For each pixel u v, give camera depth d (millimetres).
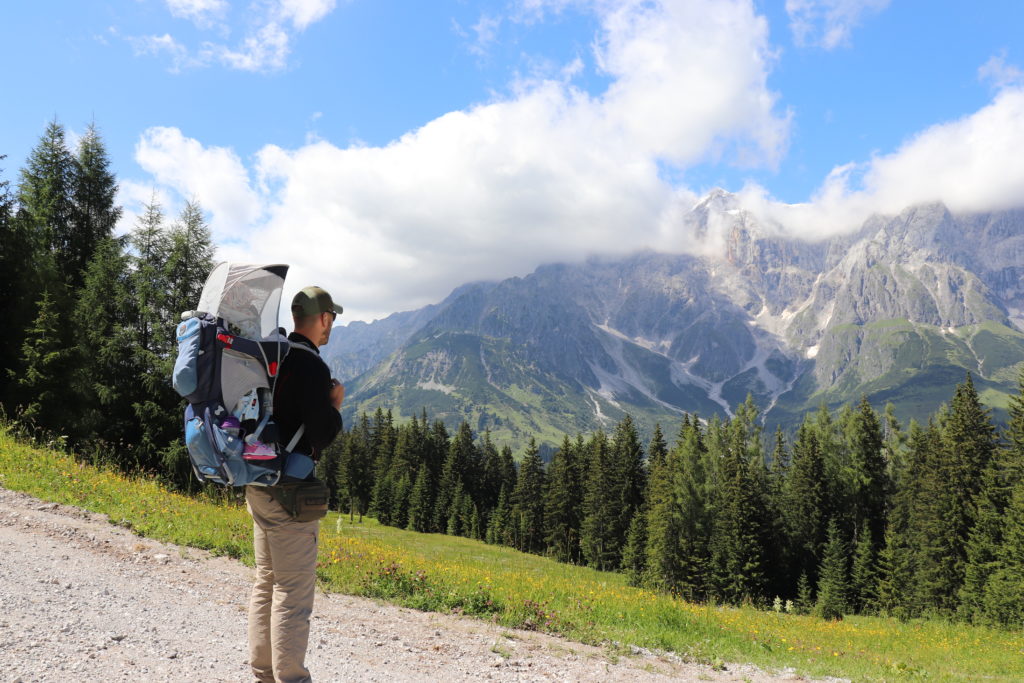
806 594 56281
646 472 78500
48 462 11961
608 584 14297
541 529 90500
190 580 7598
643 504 73688
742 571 55719
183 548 9062
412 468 111750
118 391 26312
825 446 72688
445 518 100875
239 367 2908
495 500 111188
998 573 40344
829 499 66812
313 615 7293
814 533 65250
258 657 3361
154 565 7891
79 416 23438
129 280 28703
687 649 9164
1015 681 10898
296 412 3035
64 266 30141
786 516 66938
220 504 15172
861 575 56688
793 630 15641
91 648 4336
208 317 3004
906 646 16312
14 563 6387
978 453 49719
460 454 109125
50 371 22141
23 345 21938
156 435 25547
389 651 6242
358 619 7453
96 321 27516
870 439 69500
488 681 5730
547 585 12039
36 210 29766
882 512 67750
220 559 9109
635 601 12000
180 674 4121
